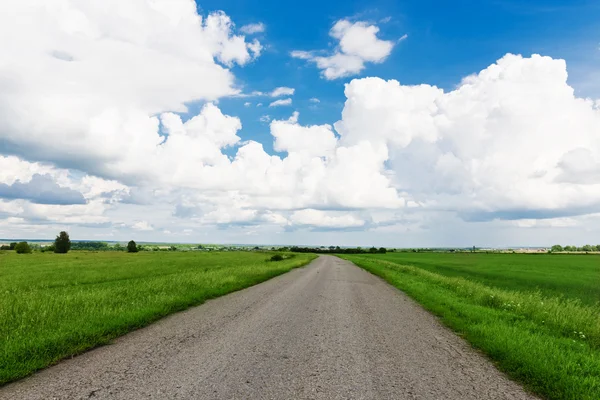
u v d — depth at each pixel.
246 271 25.48
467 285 18.17
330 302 13.11
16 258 61.47
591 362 6.04
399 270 34.34
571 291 22.58
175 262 49.06
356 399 4.53
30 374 5.27
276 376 5.29
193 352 6.47
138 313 9.29
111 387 4.77
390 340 7.66
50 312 9.26
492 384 5.19
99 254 85.56
